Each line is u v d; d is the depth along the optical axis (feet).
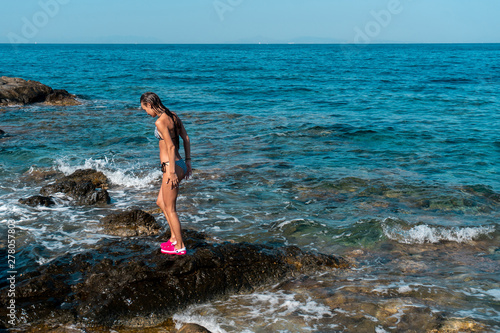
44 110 56.80
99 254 15.80
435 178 27.25
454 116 52.65
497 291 13.84
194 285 13.58
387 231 19.02
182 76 115.34
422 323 11.94
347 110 58.49
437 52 370.73
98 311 12.13
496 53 340.18
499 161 31.63
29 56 248.32
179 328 12.06
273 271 14.93
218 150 35.04
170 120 13.96
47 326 11.78
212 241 17.49
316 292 13.87
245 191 24.44
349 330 11.69
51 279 13.64
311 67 160.45
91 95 75.00
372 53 345.31
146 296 12.84
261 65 174.81
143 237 17.62
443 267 15.89
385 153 34.27
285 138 39.78
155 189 24.84
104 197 22.20
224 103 65.62
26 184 25.43
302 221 19.98
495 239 18.44
